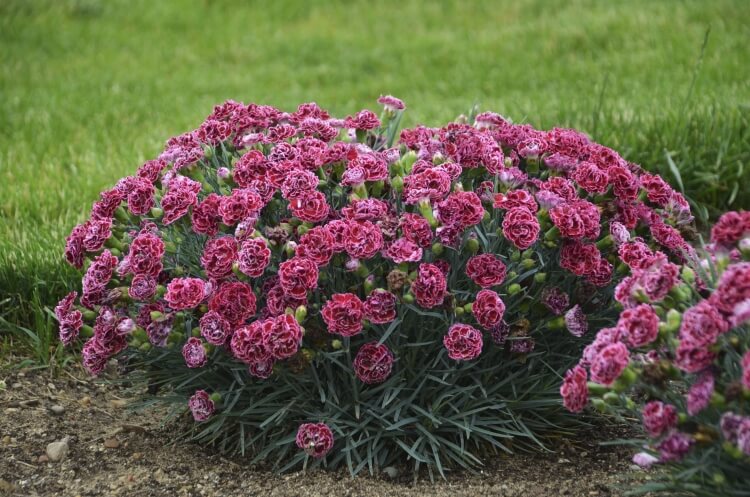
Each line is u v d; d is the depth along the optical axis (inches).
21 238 162.1
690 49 271.7
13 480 106.2
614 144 186.4
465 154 111.7
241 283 100.4
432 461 105.8
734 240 86.4
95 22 410.9
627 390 94.9
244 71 345.7
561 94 243.0
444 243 100.7
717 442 81.0
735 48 266.8
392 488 103.3
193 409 103.4
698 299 92.6
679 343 82.3
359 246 97.4
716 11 307.6
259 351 96.7
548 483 103.3
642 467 96.5
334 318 96.3
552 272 108.8
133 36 397.4
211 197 105.1
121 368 116.7
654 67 263.4
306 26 408.8
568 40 317.1
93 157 217.3
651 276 86.5
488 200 110.5
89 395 130.6
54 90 303.6
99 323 105.0
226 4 438.9
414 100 281.3
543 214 104.4
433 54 339.0
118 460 111.3
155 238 104.0
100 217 112.7
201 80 327.6
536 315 109.5
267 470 108.7
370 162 105.7
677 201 114.3
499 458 110.3
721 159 178.9
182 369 112.1
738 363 83.0
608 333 86.7
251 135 119.9
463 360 107.3
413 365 107.0
